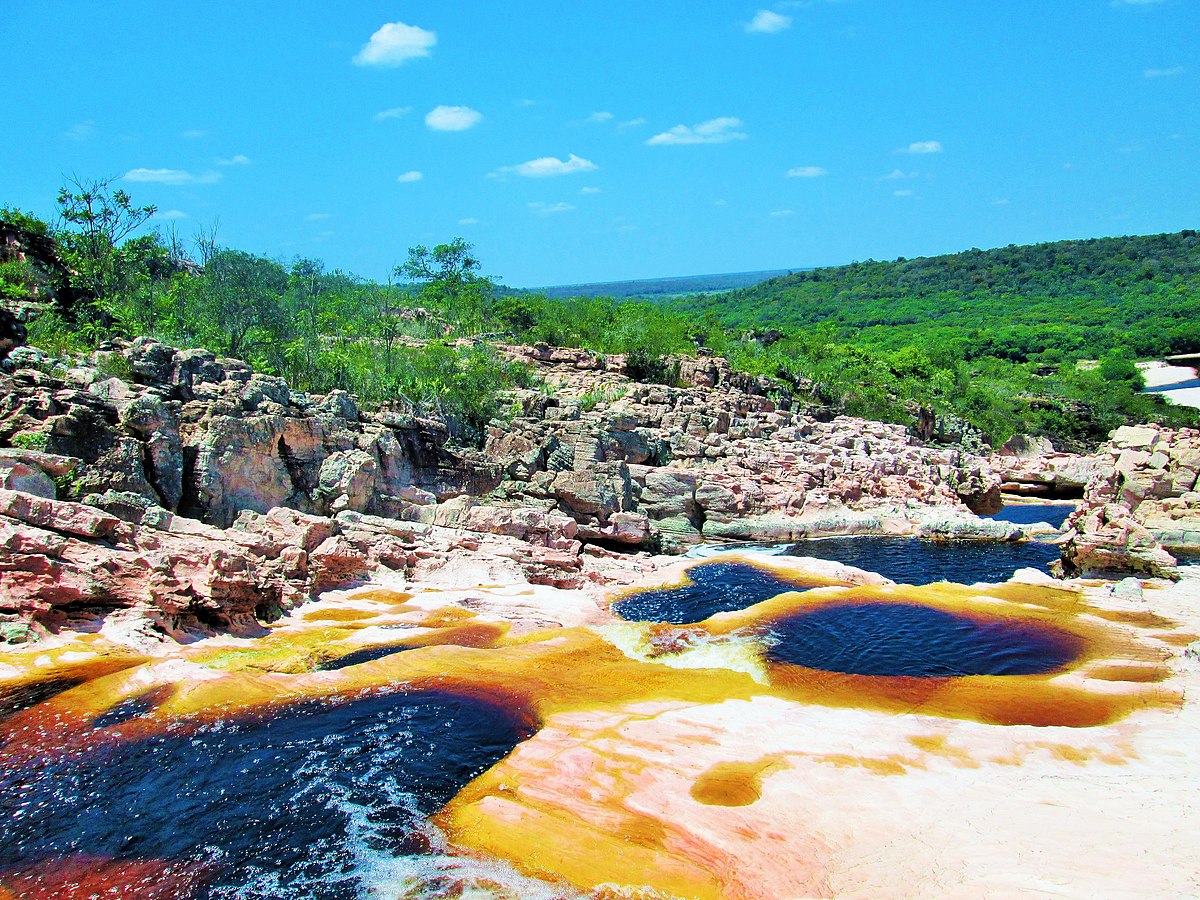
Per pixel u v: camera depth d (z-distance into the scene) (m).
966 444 103.00
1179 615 32.59
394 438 45.62
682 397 74.12
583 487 50.56
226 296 66.44
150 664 23.78
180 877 16.03
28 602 24.81
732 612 33.28
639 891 15.63
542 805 18.22
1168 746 21.14
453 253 117.31
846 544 56.00
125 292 60.00
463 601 33.31
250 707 22.44
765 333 131.25
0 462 27.88
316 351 60.31
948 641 29.98
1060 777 19.69
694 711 23.31
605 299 113.69
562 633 29.91
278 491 39.00
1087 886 15.17
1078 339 172.00
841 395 101.62
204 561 28.81
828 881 15.91
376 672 24.97
